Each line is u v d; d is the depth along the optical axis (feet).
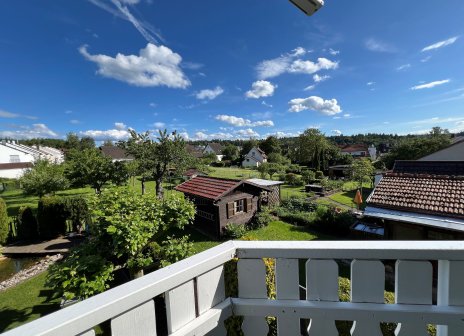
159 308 3.93
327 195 62.13
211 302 3.25
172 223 15.26
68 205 32.71
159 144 53.52
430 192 21.45
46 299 18.94
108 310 2.39
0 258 27.63
